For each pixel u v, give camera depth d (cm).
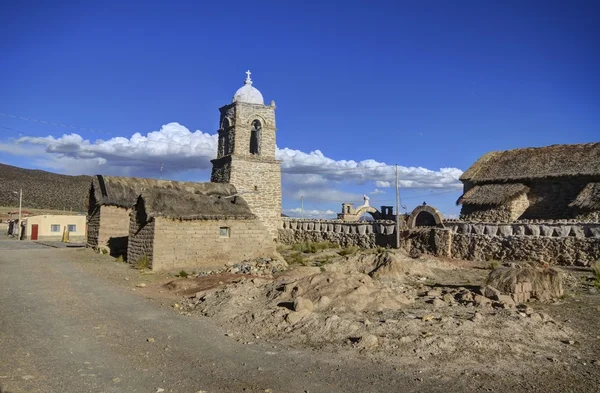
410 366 802
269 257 2409
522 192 3030
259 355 870
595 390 703
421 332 967
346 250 2836
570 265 2086
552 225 2206
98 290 1554
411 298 1317
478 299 1263
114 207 3048
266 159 3941
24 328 1026
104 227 3009
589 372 779
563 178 2906
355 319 1077
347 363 820
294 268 1995
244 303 1259
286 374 768
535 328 1009
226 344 942
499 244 2353
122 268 2172
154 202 2262
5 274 1867
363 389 705
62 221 5591
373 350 884
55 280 1744
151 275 1970
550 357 848
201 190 3538
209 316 1182
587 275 1819
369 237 3078
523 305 1280
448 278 1828
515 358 840
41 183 11144
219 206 2434
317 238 3516
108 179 3219
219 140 4156
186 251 2219
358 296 1220
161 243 2148
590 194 2695
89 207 3328
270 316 1091
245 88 4088
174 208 2247
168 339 971
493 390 702
